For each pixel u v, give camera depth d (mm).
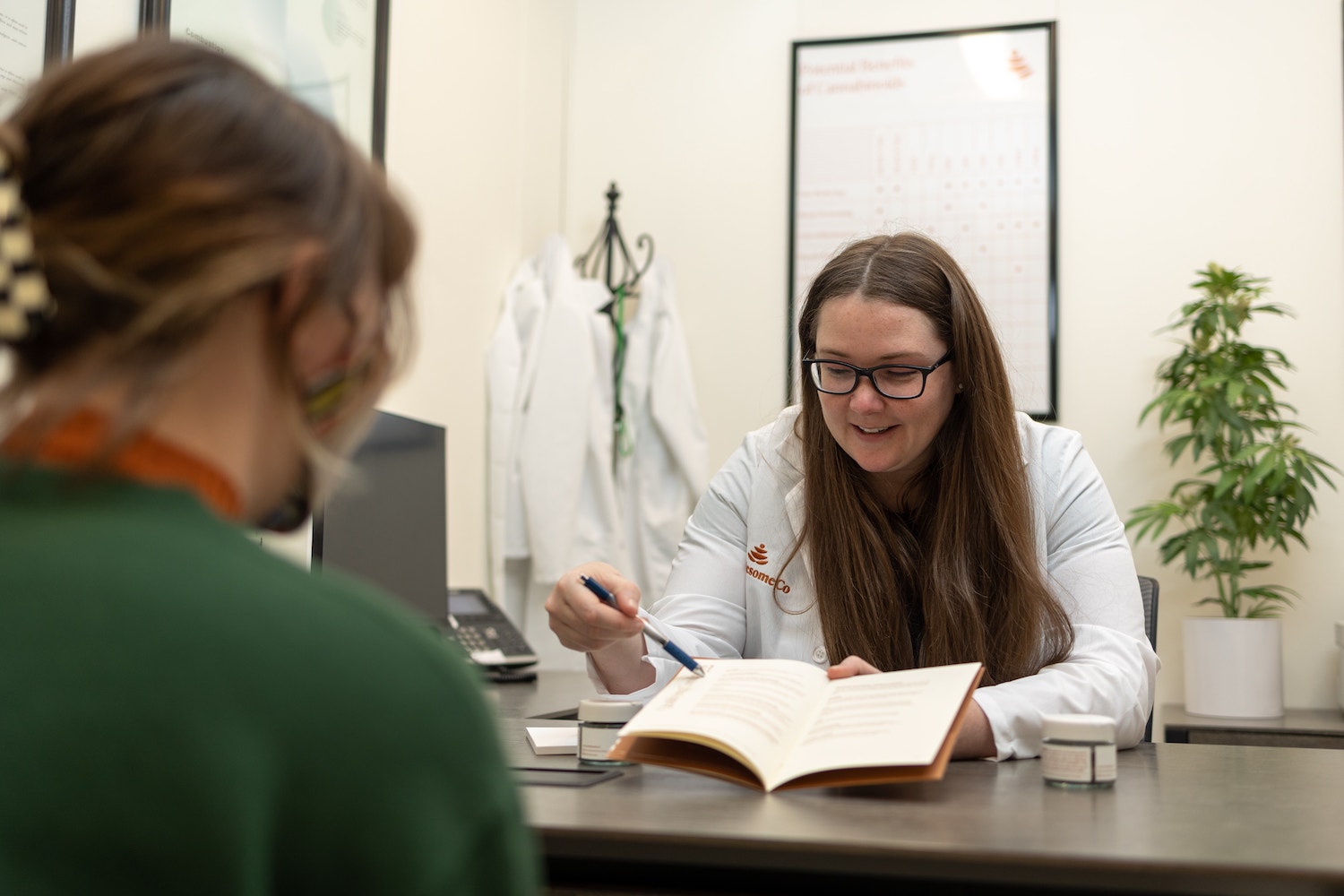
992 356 1475
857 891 770
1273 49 3008
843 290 1451
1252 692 2623
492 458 2836
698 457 3043
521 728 1285
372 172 549
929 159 3168
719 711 1001
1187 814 836
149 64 494
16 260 451
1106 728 954
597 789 924
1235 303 2793
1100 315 3039
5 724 400
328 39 2145
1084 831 769
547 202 3268
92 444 458
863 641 1501
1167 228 3027
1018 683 1209
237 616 425
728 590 1664
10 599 419
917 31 3217
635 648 1375
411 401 2455
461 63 2746
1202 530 2691
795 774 914
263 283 479
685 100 3365
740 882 791
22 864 391
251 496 524
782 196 3277
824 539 1539
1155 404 2756
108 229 457
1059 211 3092
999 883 731
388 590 2027
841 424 1462
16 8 1434
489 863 454
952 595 1449
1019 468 1475
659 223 3340
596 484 2891
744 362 3244
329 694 424
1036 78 3119
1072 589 1466
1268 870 674
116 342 454
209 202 464
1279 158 2980
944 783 970
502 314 2939
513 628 2379
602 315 3014
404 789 429
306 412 538
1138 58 3084
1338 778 1018
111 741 400
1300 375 2916
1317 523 2881
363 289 528
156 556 434
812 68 3270
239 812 403
